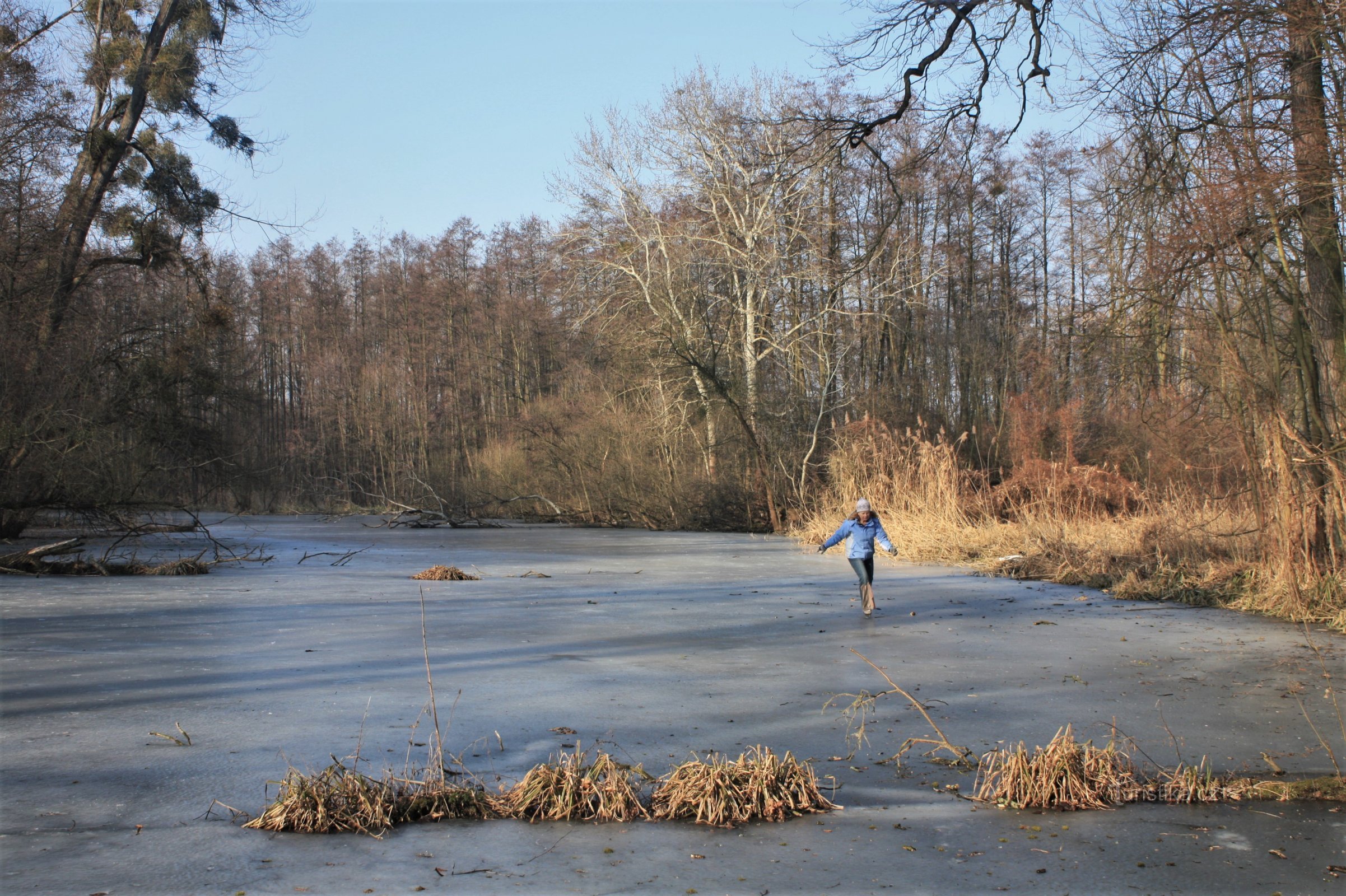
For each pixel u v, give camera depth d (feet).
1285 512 39.37
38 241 75.15
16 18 75.46
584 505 121.39
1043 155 129.29
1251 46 37.88
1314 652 29.96
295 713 22.47
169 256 90.22
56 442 65.62
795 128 51.29
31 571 56.24
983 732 21.03
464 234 222.69
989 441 107.76
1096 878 13.48
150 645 31.99
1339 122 35.19
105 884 12.94
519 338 197.26
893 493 78.02
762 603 43.80
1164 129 41.01
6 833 14.84
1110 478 68.85
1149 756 19.15
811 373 116.26
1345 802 16.69
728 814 15.88
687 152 117.39
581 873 13.57
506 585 51.62
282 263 226.38
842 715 22.48
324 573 59.06
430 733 20.68
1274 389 39.50
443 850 14.44
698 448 115.85
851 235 126.00
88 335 79.51
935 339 130.72
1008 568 55.62
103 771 17.99
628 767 17.12
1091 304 46.42
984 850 14.48
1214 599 42.52
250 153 93.91
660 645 32.48
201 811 15.90
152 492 87.51
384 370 185.47
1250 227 38.75
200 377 90.68
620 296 123.75
